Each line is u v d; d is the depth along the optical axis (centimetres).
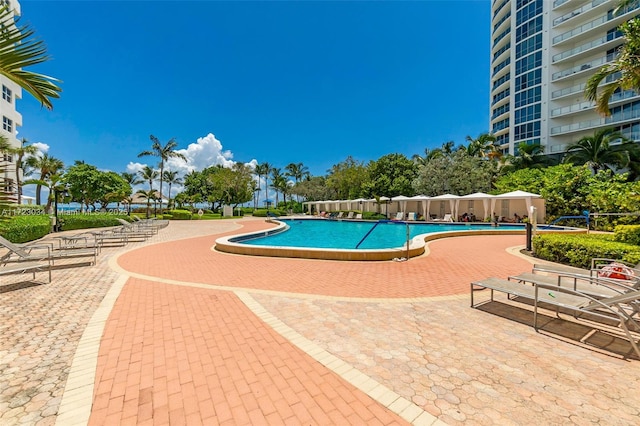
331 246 1333
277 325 354
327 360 271
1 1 277
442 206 2792
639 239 704
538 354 280
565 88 3262
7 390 228
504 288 385
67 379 243
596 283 435
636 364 261
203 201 5778
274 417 197
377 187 3600
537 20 3431
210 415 199
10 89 2416
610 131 2419
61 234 1491
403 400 213
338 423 190
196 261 776
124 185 3784
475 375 245
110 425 189
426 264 725
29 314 392
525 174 2458
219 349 294
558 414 197
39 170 3375
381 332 333
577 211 1917
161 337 322
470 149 3544
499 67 4209
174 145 3819
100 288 518
